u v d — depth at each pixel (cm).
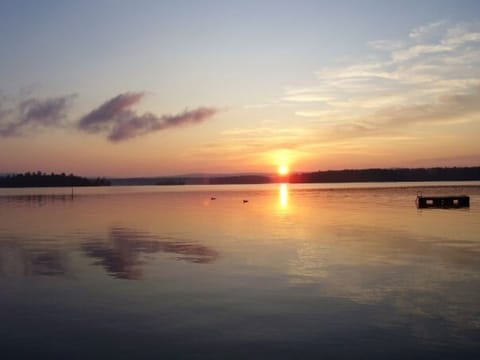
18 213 4919
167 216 4391
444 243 2367
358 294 1374
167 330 1084
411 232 2858
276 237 2662
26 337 1052
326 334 1052
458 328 1084
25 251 2239
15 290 1462
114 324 1129
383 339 1022
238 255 2052
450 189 12169
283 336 1042
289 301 1305
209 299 1332
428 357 931
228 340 1022
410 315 1179
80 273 1708
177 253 2134
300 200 7581
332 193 10719
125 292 1420
